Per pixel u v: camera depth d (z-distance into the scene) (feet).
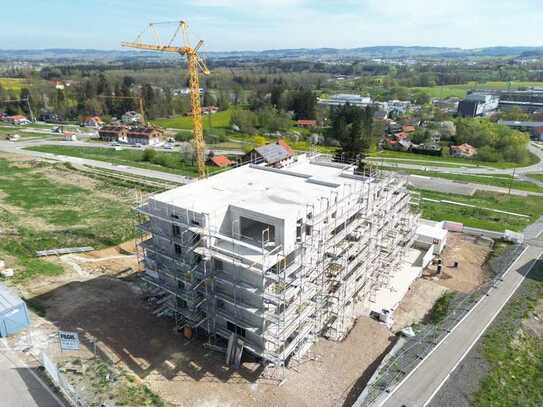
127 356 139.74
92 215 279.90
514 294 190.19
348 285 167.53
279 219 124.77
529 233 265.54
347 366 142.41
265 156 271.28
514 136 545.44
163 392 125.80
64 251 220.23
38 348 138.41
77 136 626.23
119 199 315.99
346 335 160.45
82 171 396.57
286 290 127.03
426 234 237.45
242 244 122.52
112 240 240.12
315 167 200.85
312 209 136.98
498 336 157.89
